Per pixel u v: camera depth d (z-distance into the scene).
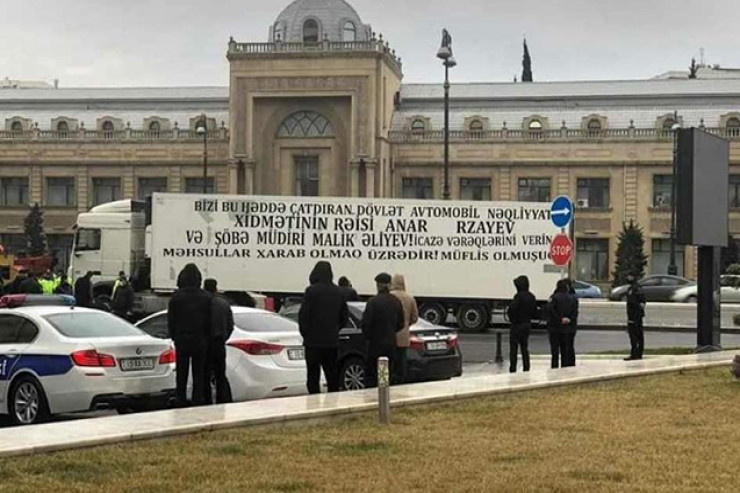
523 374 18.78
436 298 38.09
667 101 80.62
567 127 79.88
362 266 38.03
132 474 10.52
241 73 78.50
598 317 43.19
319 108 78.62
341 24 83.50
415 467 11.02
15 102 87.62
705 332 25.64
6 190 84.31
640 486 10.16
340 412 14.12
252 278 38.06
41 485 9.98
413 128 81.81
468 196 79.94
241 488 9.98
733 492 9.96
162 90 88.12
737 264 64.31
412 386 16.67
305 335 16.17
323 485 10.13
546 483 10.24
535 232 37.72
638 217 77.12
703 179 24.84
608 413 14.91
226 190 80.88
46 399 15.35
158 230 38.12
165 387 16.03
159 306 38.19
